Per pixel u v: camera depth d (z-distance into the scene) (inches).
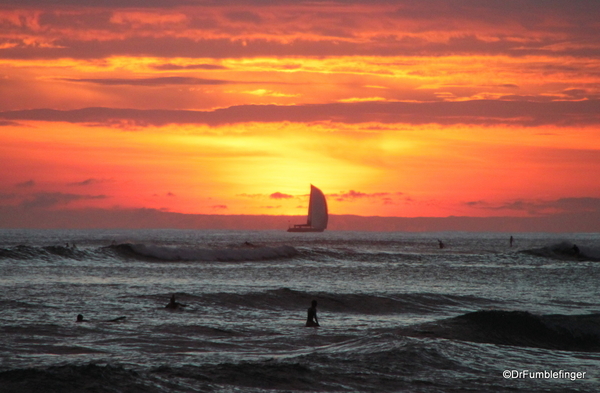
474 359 2824.8
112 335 3383.4
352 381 2351.1
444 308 5049.2
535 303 5482.3
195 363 2532.0
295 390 2214.6
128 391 2064.5
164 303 4746.6
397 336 3218.5
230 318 4215.1
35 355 2768.2
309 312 3954.2
